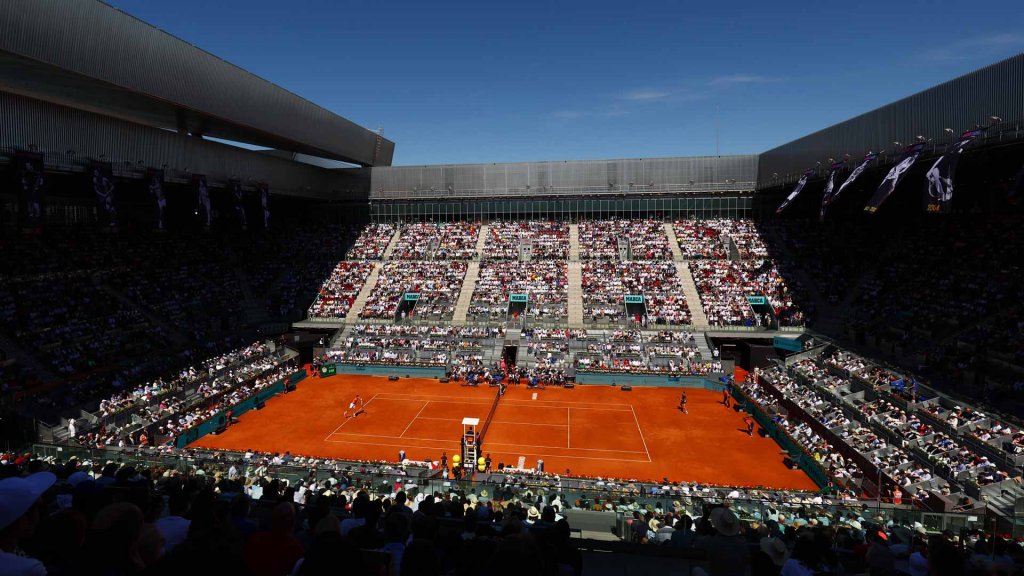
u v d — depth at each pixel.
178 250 72.25
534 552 4.33
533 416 47.94
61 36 37.47
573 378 58.28
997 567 7.53
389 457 38.78
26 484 4.25
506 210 87.12
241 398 48.75
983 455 31.34
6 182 49.25
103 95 46.50
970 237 57.62
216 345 58.44
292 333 68.25
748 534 14.54
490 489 21.31
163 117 55.12
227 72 53.00
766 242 76.44
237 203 62.38
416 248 81.44
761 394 48.75
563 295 70.38
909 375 43.19
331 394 54.66
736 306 65.88
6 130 38.03
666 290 69.62
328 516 7.86
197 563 3.24
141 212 72.44
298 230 87.12
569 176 85.75
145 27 43.38
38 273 54.91
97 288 57.53
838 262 68.69
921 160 45.56
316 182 84.50
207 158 58.31
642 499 20.70
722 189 82.62
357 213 89.75
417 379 60.38
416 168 88.12
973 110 39.88
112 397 43.16
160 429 40.66
